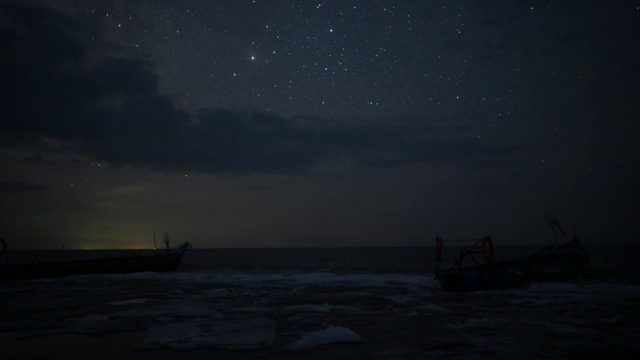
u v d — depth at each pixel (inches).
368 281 913.5
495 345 324.2
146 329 396.8
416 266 1636.3
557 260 839.1
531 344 326.3
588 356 291.4
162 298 628.1
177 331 376.2
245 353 312.5
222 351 318.0
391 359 290.0
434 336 358.6
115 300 603.8
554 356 291.6
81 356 304.0
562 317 440.8
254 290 742.5
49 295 665.6
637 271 1061.8
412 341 341.4
